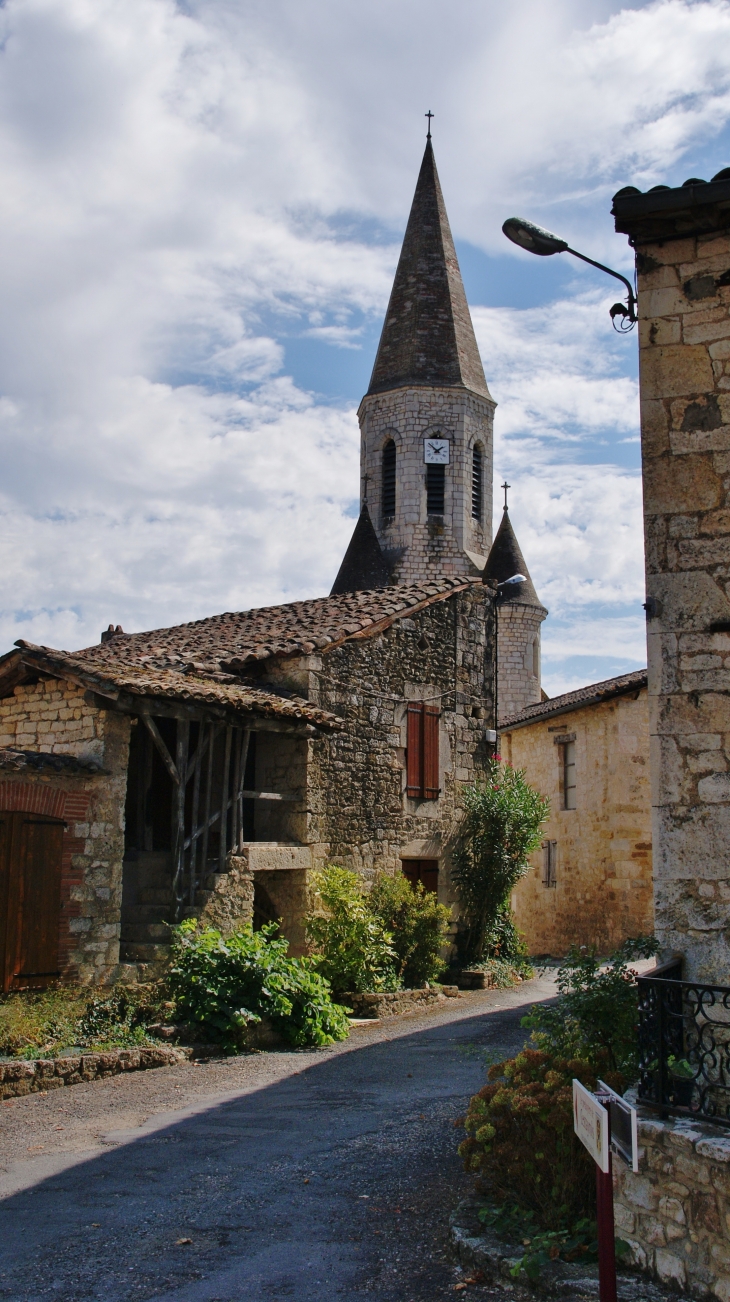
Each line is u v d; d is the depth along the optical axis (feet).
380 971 42.16
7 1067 26.25
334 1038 34.37
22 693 36.42
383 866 45.98
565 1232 15.66
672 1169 14.80
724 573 19.25
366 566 134.41
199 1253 16.62
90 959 31.86
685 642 19.35
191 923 33.88
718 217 19.69
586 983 19.81
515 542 136.56
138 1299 15.05
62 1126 23.66
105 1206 18.71
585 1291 14.21
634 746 61.36
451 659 52.37
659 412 20.06
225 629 53.11
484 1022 37.73
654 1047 16.22
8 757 30.66
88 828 32.58
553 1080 17.43
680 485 19.76
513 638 129.90
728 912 18.30
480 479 142.61
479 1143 17.57
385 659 47.78
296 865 40.57
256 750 43.78
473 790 52.08
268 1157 21.27
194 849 36.06
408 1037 34.99
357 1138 22.40
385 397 141.08
